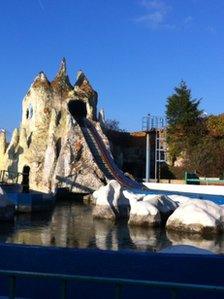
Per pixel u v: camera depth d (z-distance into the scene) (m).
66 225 30.28
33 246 9.27
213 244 22.80
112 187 34.72
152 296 8.36
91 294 8.59
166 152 67.69
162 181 58.00
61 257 9.03
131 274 8.68
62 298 6.55
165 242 23.70
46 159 58.81
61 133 60.47
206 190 45.19
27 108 66.50
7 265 9.23
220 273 8.37
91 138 59.72
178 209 26.97
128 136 76.25
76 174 54.66
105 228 28.86
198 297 8.12
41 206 38.06
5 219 30.66
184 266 8.52
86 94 64.31
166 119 66.81
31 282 8.80
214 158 60.53
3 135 71.12
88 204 46.94
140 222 28.81
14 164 63.91
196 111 70.12
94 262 8.88
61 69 66.19
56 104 63.41
